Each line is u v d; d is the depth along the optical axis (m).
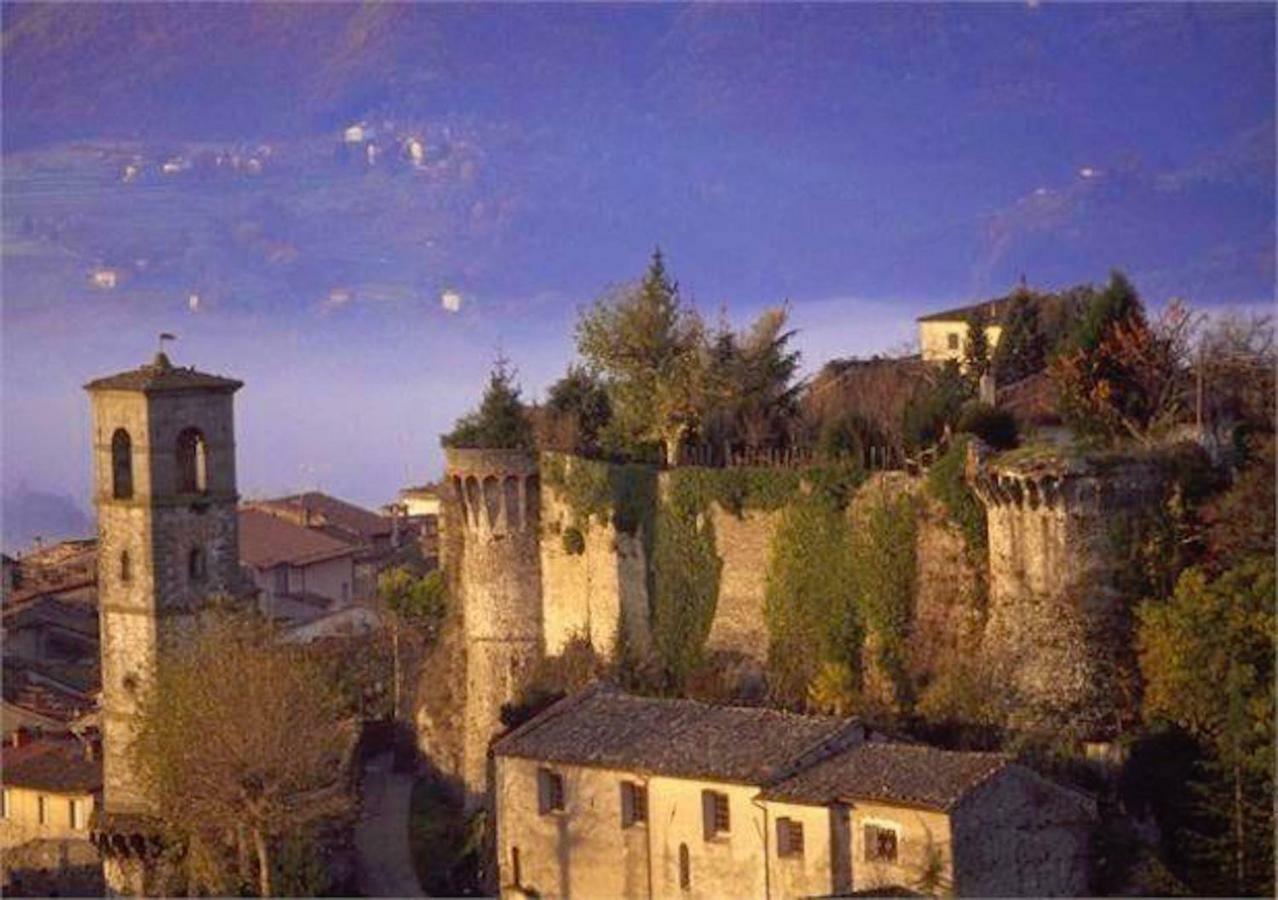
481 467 168.75
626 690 158.25
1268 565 136.38
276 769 158.38
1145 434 151.38
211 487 179.25
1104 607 141.25
